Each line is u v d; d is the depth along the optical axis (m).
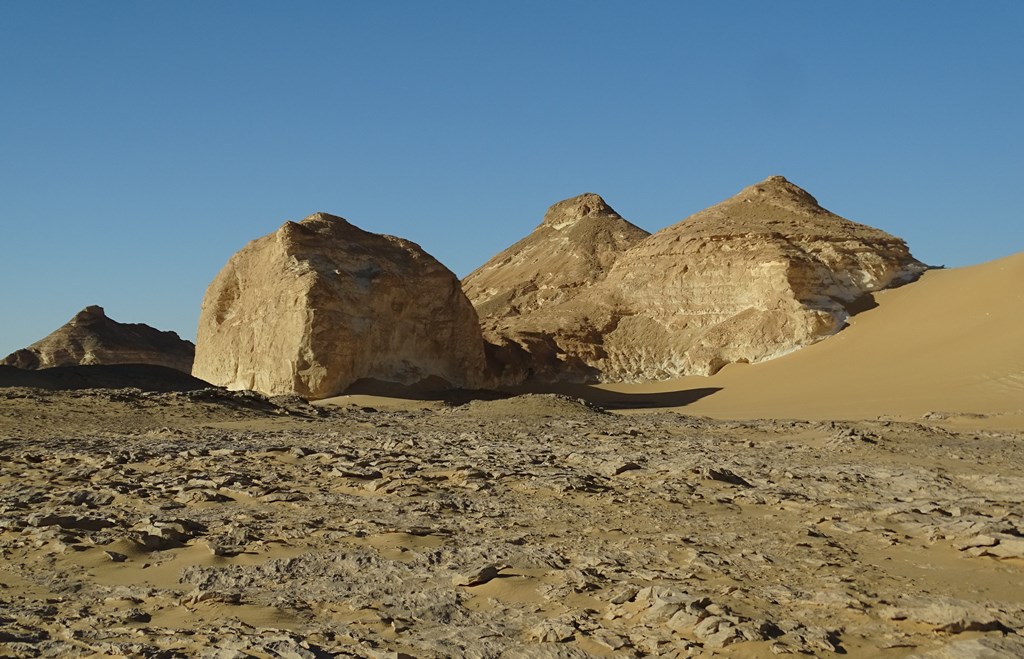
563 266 98.31
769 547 10.94
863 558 10.27
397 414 36.88
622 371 67.06
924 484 15.88
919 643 7.29
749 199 77.38
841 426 28.56
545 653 7.28
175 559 10.77
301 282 47.28
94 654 7.34
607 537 11.75
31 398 30.83
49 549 11.16
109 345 80.38
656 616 8.02
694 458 20.34
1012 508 12.87
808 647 7.15
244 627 8.03
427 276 53.25
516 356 67.44
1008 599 8.47
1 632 7.83
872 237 69.44
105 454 20.00
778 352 60.84
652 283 72.88
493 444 23.53
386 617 8.37
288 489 15.63
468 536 11.89
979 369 46.84
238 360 49.81
